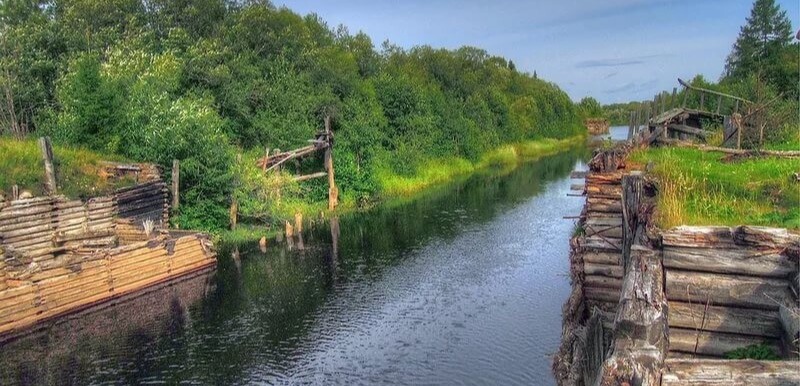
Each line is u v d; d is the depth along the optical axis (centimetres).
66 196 2461
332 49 6284
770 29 5544
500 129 9000
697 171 1326
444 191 5247
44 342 1956
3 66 3638
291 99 4659
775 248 789
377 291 2464
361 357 1823
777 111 2297
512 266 2778
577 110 13438
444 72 8788
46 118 3559
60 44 4097
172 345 1936
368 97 5659
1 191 2280
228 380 1688
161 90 3638
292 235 3462
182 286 2567
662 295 625
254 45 5225
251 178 3619
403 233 3538
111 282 2331
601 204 1550
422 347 1883
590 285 1545
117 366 1781
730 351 799
